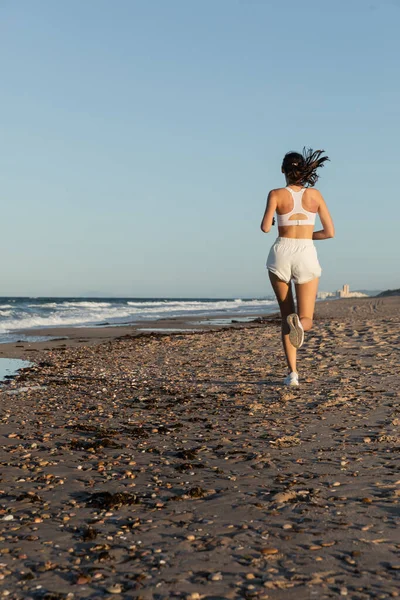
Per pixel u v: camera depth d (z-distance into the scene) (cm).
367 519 321
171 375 969
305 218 700
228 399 726
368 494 363
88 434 565
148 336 1906
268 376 900
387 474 404
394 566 263
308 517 326
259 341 1453
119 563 275
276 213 710
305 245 703
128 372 1034
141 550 289
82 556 284
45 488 397
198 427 582
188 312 4644
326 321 2069
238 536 302
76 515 342
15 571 269
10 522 333
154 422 612
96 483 407
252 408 659
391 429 540
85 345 1655
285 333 786
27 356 1381
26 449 512
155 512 344
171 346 1461
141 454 485
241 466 438
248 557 277
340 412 625
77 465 455
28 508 357
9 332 2211
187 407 688
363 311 3406
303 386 795
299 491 373
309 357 1099
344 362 1012
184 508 349
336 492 370
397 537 296
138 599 240
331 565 266
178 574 262
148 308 5738
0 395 821
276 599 237
